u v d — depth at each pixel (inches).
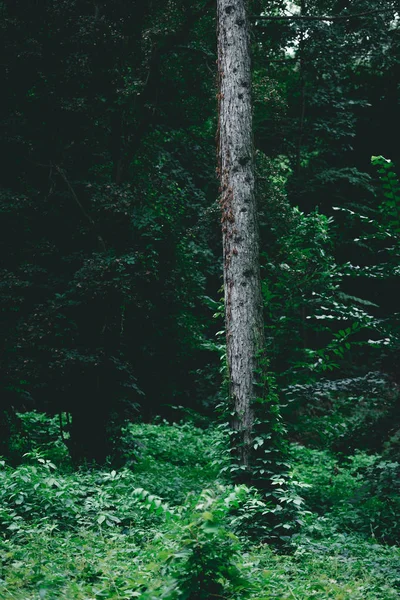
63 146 506.6
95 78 523.8
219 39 402.9
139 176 586.6
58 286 480.4
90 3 534.6
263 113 687.7
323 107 1003.3
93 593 202.4
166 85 581.9
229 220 379.9
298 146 987.9
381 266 393.1
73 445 486.9
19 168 507.2
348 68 1055.0
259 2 669.3
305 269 480.4
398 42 824.3
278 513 327.6
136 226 489.1
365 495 370.6
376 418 406.9
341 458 406.9
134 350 542.3
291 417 499.2
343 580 258.8
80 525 300.0
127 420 501.4
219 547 166.7
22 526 273.0
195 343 587.2
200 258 618.8
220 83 397.4
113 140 543.8
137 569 229.9
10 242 480.7
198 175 660.7
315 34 725.3
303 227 492.1
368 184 1004.6
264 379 363.9
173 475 486.0
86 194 501.7
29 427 578.9
